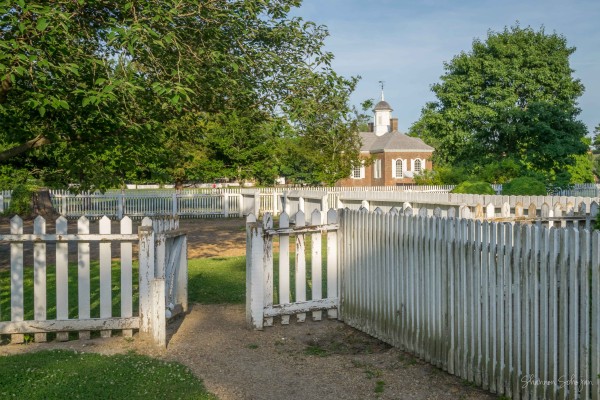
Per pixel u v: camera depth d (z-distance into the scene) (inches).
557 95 1686.8
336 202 917.2
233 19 391.2
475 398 199.6
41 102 323.0
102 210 1154.7
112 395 191.3
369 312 284.5
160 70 387.9
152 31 320.8
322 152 1300.4
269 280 295.3
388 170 2413.9
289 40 440.1
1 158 375.6
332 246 314.2
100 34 396.5
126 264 268.8
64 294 266.2
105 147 408.8
